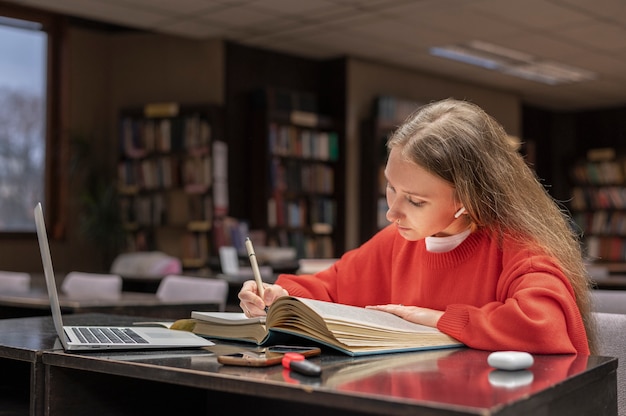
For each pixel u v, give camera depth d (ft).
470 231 5.79
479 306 5.66
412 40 25.62
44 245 5.24
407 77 30.01
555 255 5.47
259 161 26.09
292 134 26.76
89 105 27.81
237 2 21.38
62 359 4.84
